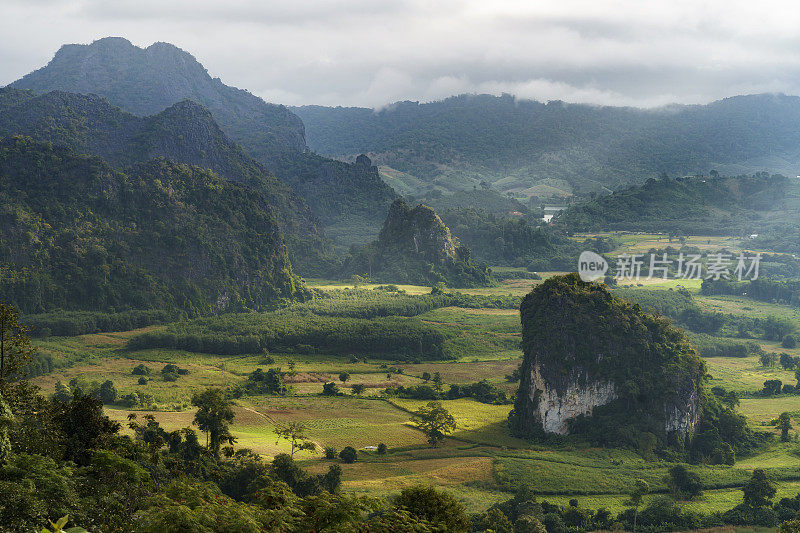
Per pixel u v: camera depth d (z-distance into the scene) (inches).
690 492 3971.5
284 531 1096.8
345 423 5044.3
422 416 4758.9
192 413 5004.9
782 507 3661.4
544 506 3654.0
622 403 5108.3
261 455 4028.1
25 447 1608.0
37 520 1203.9
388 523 1229.1
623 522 3511.3
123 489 1451.8
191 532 1007.6
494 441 4884.4
